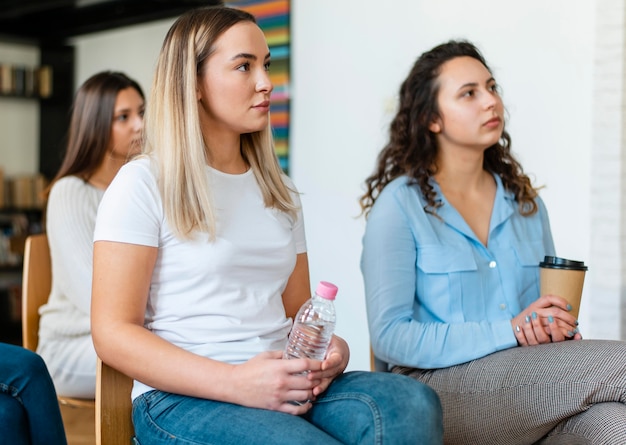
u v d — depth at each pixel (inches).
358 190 148.5
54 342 93.8
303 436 51.8
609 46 123.8
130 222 58.9
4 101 264.1
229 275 61.5
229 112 62.7
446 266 76.2
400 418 52.4
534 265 79.7
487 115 78.1
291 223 69.3
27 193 260.2
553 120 129.6
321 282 58.9
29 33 257.0
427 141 80.7
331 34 151.8
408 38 141.9
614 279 125.3
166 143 61.1
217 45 62.2
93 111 102.0
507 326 72.1
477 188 82.0
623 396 64.1
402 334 73.6
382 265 76.0
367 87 146.9
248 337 61.5
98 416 59.5
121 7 231.9
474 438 70.1
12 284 254.2
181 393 56.9
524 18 131.0
